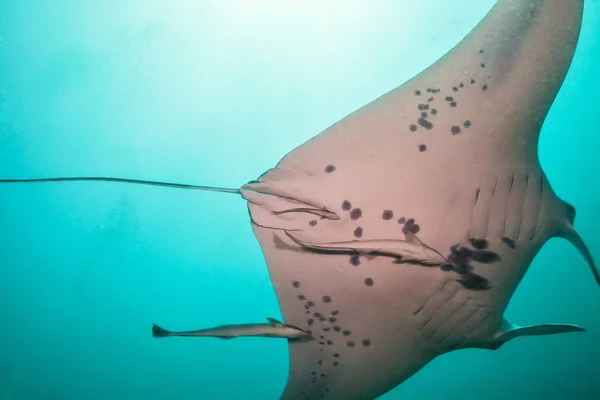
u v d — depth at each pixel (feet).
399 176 5.23
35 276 21.86
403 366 6.38
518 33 4.92
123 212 20.57
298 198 5.09
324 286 5.86
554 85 4.87
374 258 5.45
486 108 5.10
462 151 5.19
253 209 5.15
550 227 5.51
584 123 20.57
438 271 5.45
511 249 5.42
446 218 5.29
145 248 21.80
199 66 17.51
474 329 5.86
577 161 21.52
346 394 6.64
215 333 4.99
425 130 5.21
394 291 5.64
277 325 5.08
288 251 5.74
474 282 5.49
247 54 17.28
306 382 6.57
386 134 5.24
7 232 20.52
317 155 5.27
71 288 22.22
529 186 5.34
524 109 5.01
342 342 6.28
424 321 5.84
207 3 16.34
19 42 16.79
